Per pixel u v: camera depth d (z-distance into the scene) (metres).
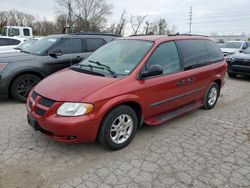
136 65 4.00
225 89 8.55
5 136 4.17
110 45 4.93
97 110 3.39
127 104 3.86
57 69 6.57
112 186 3.00
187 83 4.79
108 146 3.69
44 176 3.15
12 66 5.82
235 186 3.06
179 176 3.22
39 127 3.56
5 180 3.05
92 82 3.65
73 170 3.29
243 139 4.35
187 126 4.86
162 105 4.35
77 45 7.09
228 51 15.34
